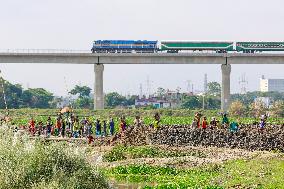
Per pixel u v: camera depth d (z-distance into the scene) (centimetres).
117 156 8369
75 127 10681
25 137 4169
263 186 5478
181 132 10019
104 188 4131
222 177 6309
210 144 9806
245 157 8106
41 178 3816
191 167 7462
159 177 6662
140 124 10506
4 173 3769
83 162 4147
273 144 9538
